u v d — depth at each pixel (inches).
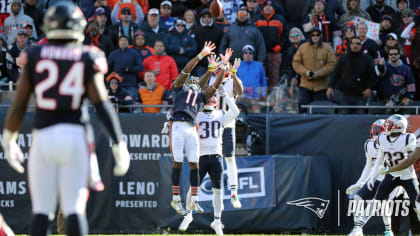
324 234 1395.2
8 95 1467.8
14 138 562.6
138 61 1637.6
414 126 1434.5
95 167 834.2
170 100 1514.5
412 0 2052.2
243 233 1364.4
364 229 1416.1
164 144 1443.2
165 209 1365.7
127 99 1521.9
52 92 529.7
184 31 1745.8
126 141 1446.9
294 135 1491.1
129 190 1440.7
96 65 540.7
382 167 1190.9
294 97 1510.8
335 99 1635.1
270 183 1376.7
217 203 1186.6
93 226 1432.1
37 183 532.7
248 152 1433.3
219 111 1190.3
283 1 2032.5
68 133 526.9
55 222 1392.7
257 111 1503.4
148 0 2098.9
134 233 1429.6
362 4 2000.5
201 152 1175.0
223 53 1701.5
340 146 1481.3
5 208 1434.5
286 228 1368.1
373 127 1258.0
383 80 1616.6
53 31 545.6
